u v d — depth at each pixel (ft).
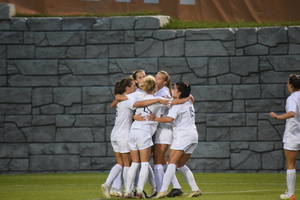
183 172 117.19
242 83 195.52
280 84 192.95
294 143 107.65
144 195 114.21
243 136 193.57
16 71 203.21
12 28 204.85
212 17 206.28
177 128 114.73
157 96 118.21
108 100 199.82
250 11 204.33
